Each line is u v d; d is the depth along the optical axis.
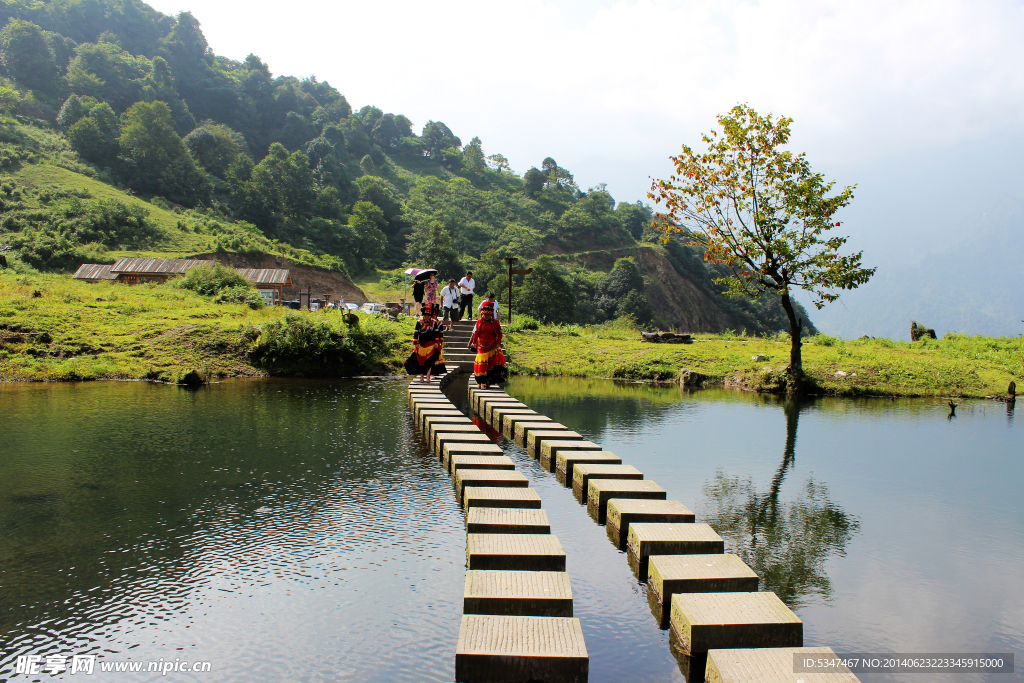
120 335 16.17
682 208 15.36
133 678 3.40
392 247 110.19
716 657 3.32
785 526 6.01
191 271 23.36
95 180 79.75
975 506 6.67
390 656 3.67
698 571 4.30
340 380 15.80
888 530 5.95
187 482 6.79
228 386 14.16
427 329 12.86
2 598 4.23
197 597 4.31
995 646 3.94
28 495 6.26
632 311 84.94
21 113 93.56
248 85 145.62
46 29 122.31
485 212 129.75
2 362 14.09
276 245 80.75
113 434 8.91
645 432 10.42
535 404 13.27
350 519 5.82
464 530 5.59
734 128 14.52
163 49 135.12
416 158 171.75
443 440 7.82
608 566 5.01
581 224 126.81
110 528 5.46
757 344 21.83
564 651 3.38
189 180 91.44
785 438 10.09
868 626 4.17
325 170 120.31
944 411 13.22
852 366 17.30
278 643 3.78
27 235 58.03
